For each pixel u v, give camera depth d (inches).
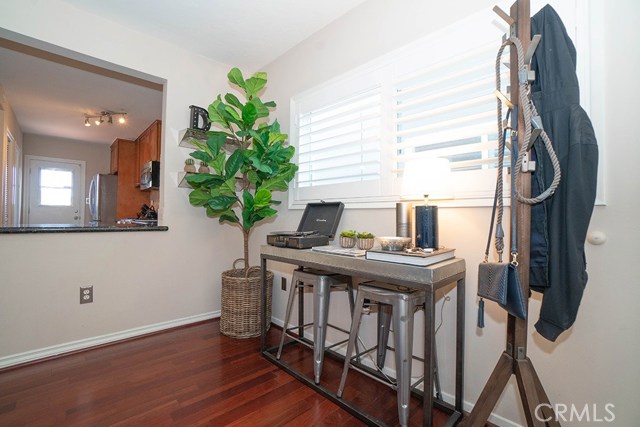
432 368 48.3
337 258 63.1
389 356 74.2
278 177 95.3
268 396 65.7
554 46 45.7
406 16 73.3
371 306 73.7
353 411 59.8
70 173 231.0
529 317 54.4
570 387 50.5
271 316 108.3
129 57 94.7
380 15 79.0
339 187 88.3
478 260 60.9
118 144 213.8
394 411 61.6
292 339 90.0
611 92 46.9
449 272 53.6
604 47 47.5
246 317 95.7
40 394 65.1
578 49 49.4
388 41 76.9
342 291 85.5
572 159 42.4
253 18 90.0
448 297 65.4
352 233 71.2
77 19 85.7
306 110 100.0
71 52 85.9
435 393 65.1
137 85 132.3
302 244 74.1
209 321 111.2
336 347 86.7
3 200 142.6
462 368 59.5
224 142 97.1
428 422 48.2
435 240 58.2
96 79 126.8
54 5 82.2
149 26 93.8
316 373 69.1
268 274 101.3
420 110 72.3
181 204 106.3
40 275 81.1
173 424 56.5
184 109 106.7
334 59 90.7
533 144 41.4
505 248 57.2
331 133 92.4
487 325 59.6
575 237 41.9
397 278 52.7
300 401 64.2
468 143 66.4
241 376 73.5
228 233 117.6
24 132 207.8
